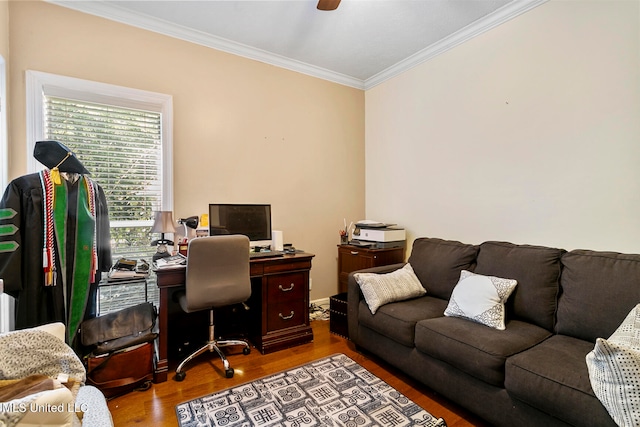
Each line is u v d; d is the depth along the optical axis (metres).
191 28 2.65
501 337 1.67
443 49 2.91
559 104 2.17
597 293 1.64
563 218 2.17
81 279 1.96
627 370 1.09
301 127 3.39
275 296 2.56
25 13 2.12
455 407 1.80
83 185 2.03
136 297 2.54
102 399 1.20
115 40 2.41
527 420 1.42
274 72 3.20
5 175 2.01
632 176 1.87
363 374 2.15
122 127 2.49
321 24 2.60
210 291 2.13
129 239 2.54
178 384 2.04
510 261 2.07
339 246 3.55
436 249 2.61
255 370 2.22
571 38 2.10
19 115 2.11
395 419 1.68
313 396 1.89
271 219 3.03
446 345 1.74
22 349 1.08
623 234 1.91
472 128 2.72
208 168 2.83
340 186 3.72
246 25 2.61
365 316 2.30
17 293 1.79
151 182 2.61
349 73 3.60
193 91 2.74
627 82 1.87
